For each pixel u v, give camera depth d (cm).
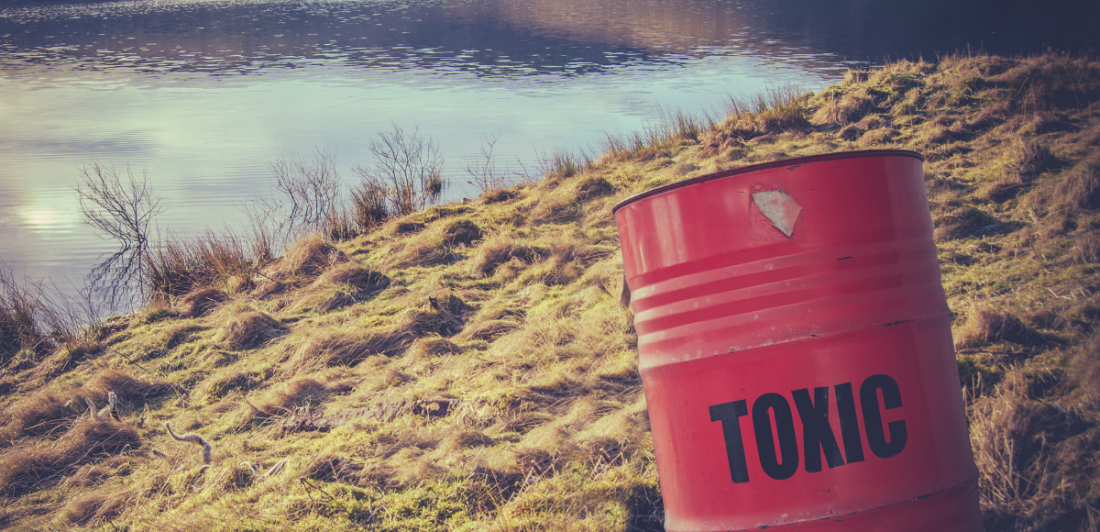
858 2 4953
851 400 237
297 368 579
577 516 336
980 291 489
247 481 407
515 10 5466
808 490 236
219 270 875
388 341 607
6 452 500
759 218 243
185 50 3522
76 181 1341
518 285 702
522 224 879
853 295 241
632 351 510
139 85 2478
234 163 1416
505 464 382
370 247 894
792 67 2230
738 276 245
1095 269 477
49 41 4025
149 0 8225
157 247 1022
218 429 498
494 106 1842
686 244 253
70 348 696
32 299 825
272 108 1972
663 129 1256
